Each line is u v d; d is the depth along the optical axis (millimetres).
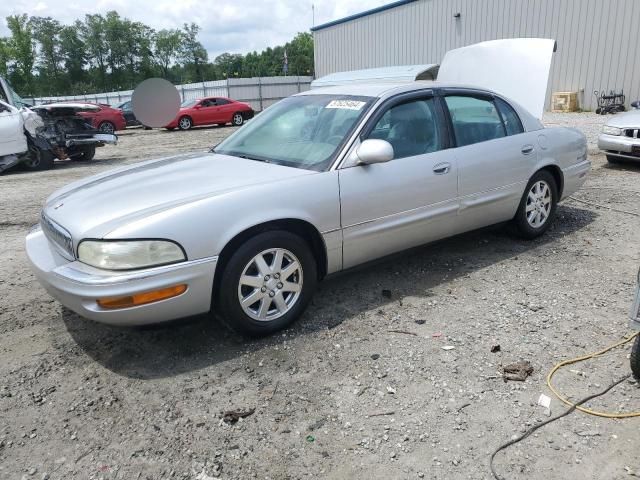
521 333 3463
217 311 3348
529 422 2627
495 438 2520
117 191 3424
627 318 3633
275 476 2322
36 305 4035
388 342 3385
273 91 35594
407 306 3871
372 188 3736
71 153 13109
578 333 3451
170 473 2350
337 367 3121
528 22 21281
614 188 7348
